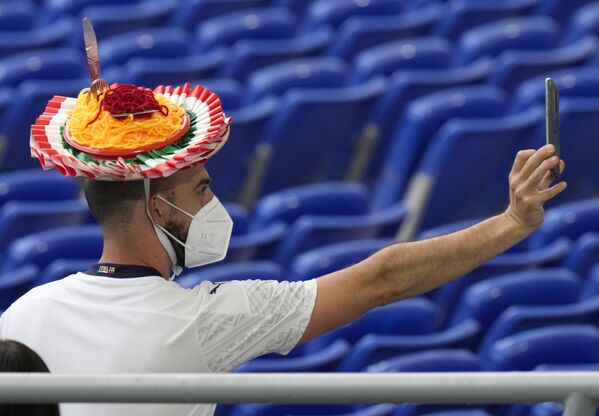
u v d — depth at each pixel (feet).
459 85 98.07
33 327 33.55
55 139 34.12
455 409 60.59
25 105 93.71
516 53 107.14
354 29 110.22
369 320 65.87
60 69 106.11
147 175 32.63
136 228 33.76
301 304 33.60
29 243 74.08
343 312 33.81
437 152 85.81
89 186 33.83
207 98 34.86
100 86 34.09
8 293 69.67
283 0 127.44
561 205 92.17
